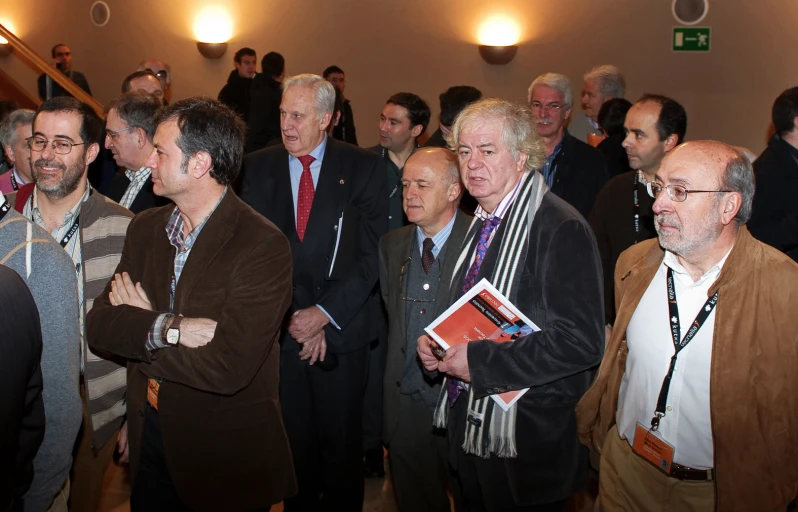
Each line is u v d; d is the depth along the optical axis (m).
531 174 1.93
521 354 1.79
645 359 1.78
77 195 2.19
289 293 1.90
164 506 1.95
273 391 1.97
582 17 7.17
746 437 1.62
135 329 1.79
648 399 1.77
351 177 2.78
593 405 1.92
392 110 3.49
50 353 1.78
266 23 8.02
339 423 2.70
